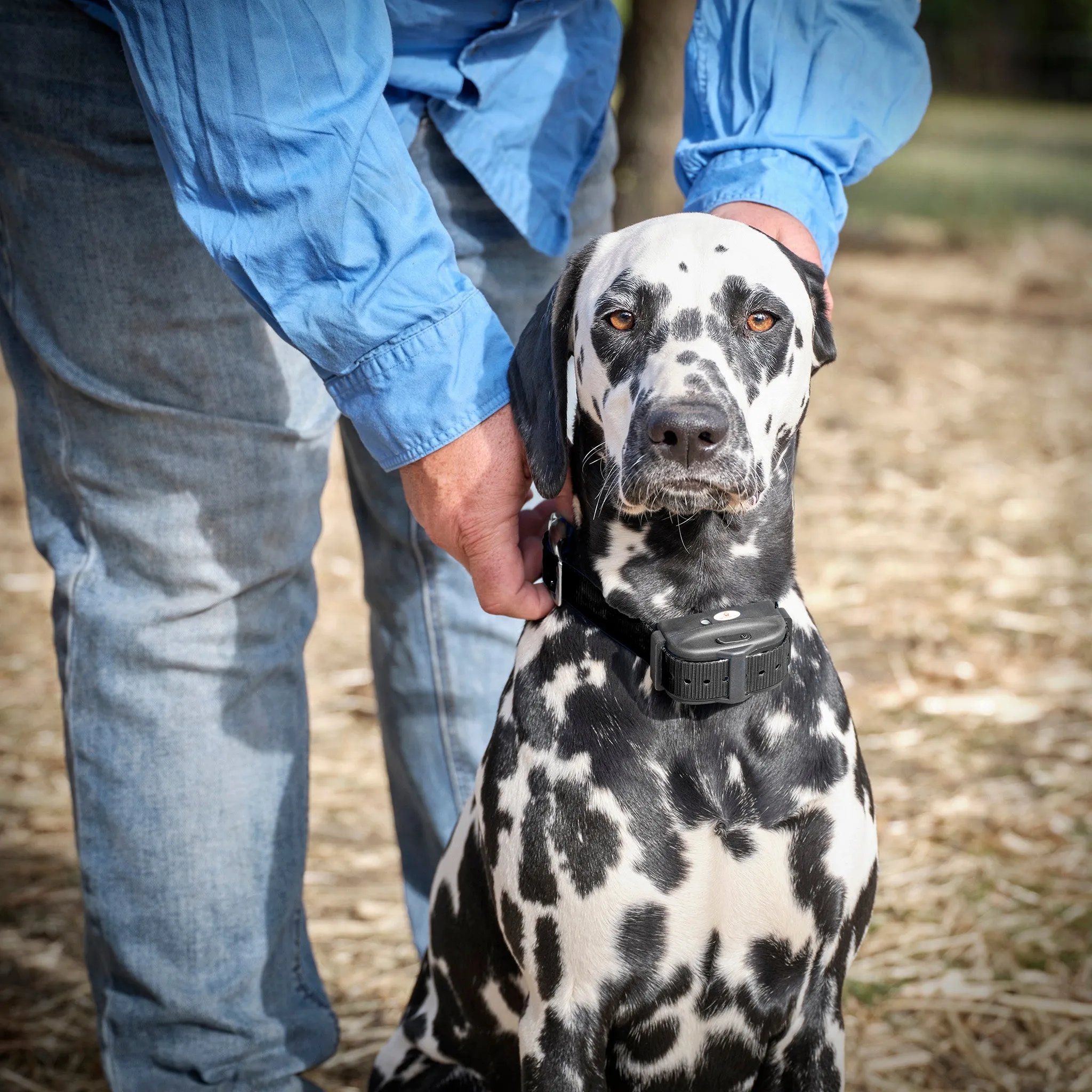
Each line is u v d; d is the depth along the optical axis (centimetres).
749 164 219
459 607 250
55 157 199
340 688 427
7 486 598
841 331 844
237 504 212
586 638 194
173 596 212
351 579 511
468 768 259
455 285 184
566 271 199
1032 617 454
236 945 224
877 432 655
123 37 177
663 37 668
